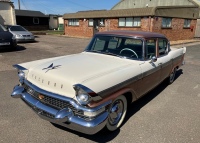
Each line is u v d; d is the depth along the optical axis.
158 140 2.93
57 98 2.61
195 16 20.73
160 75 4.40
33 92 3.02
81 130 2.53
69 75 2.73
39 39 17.95
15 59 8.24
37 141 2.83
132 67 3.28
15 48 10.77
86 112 2.44
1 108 3.77
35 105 2.87
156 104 4.21
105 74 2.81
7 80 5.44
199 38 21.83
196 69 7.54
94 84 2.51
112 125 3.06
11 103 4.00
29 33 14.67
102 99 2.56
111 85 2.71
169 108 4.03
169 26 17.48
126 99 3.29
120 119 3.22
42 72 2.93
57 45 13.66
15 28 14.80
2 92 4.56
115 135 3.03
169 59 4.76
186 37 20.33
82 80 2.57
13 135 2.94
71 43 15.34
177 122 3.46
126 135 3.04
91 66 3.11
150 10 15.40
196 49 13.21
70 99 2.53
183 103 4.30
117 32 4.09
